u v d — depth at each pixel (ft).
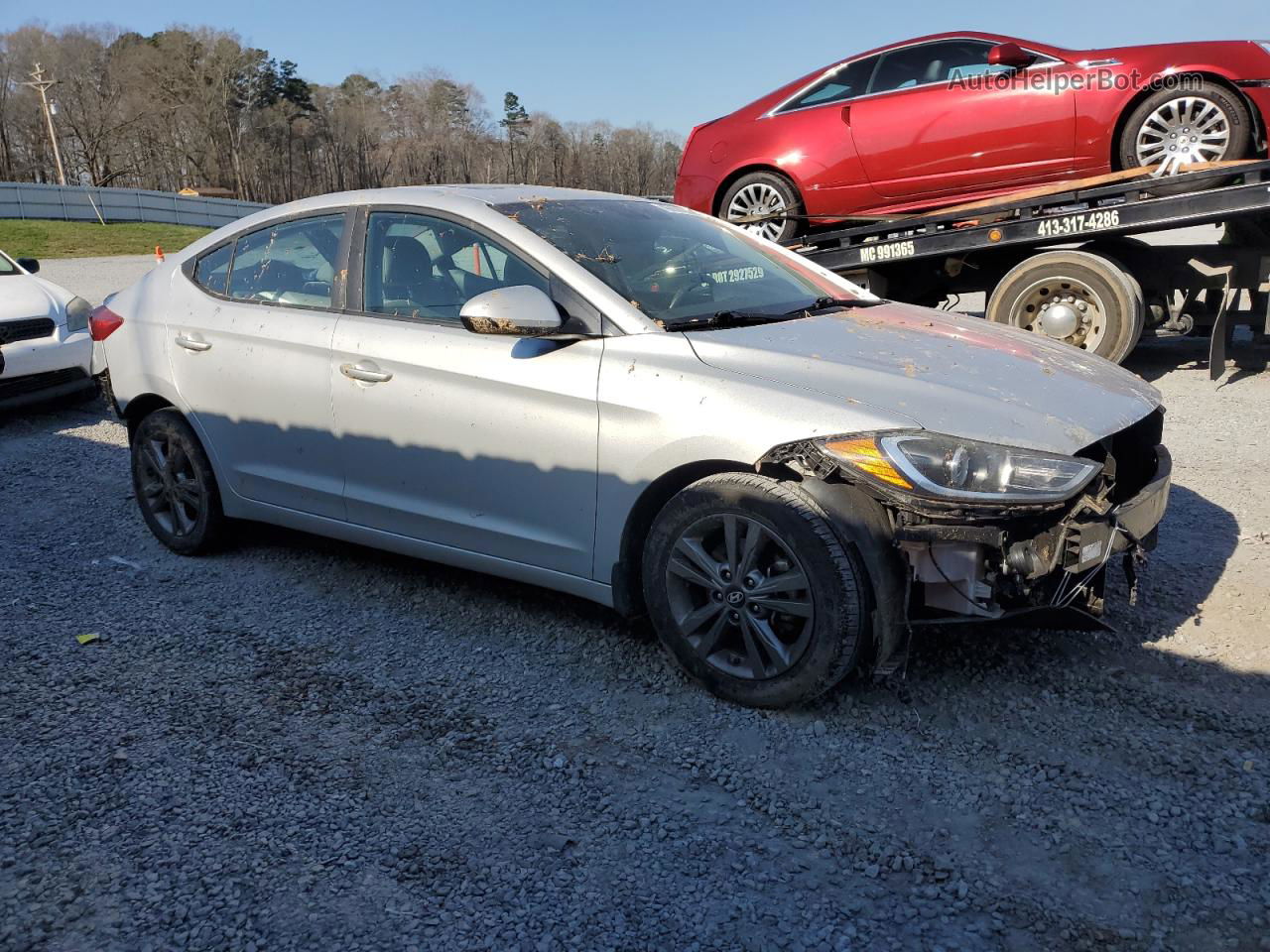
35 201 138.72
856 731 10.21
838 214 27.09
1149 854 8.24
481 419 12.09
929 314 13.60
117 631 13.38
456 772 9.82
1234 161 22.07
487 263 12.50
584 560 11.66
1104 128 23.35
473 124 346.13
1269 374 26.25
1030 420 9.79
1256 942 7.25
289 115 323.16
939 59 25.34
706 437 10.40
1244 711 10.29
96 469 21.59
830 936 7.47
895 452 9.50
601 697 11.18
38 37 283.59
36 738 10.63
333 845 8.70
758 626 10.46
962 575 9.75
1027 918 7.59
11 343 25.36
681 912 7.78
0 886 8.28
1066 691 10.81
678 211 14.92
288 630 13.28
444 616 13.51
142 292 16.48
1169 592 13.15
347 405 13.35
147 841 8.81
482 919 7.75
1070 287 24.79
